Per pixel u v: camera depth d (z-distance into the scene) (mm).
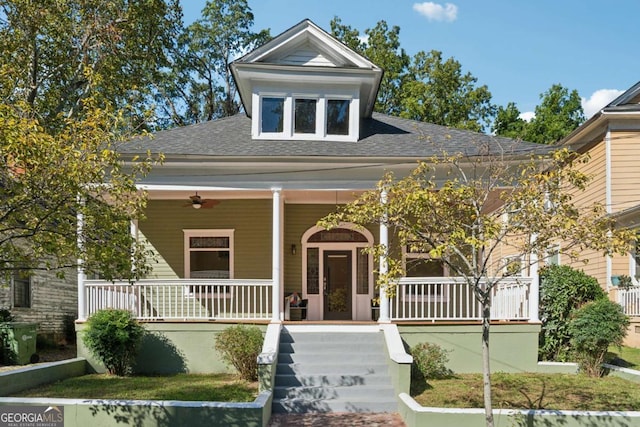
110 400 7941
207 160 11672
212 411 7688
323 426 8070
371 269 14594
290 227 14711
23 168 6270
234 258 14523
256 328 11023
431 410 7555
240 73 12938
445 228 7102
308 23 13078
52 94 17344
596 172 16281
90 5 17172
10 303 15078
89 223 6777
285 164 11852
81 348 11555
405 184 7363
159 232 14617
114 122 8281
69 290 19047
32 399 7887
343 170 11922
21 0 15656
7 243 7090
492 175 8492
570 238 7020
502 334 11133
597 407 8070
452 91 30422
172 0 19469
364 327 11312
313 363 10141
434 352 10398
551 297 11547
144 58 19500
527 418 7438
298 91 13203
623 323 10328
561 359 11359
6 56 15914
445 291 13945
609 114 15188
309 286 14617
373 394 9281
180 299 14258
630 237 6762
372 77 13070
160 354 11516
